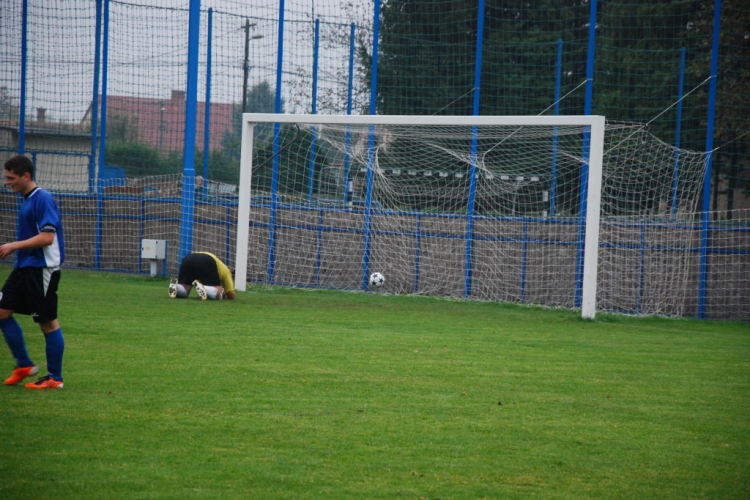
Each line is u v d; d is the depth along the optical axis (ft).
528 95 141.79
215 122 138.51
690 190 101.19
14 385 39.73
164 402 37.14
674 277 98.12
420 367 49.44
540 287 102.27
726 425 36.76
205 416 34.78
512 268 103.35
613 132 106.42
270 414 35.60
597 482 27.66
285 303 87.35
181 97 144.05
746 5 130.11
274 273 111.65
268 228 112.06
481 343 62.13
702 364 55.93
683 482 27.94
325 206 112.78
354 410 37.01
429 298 101.96
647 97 134.92
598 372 50.55
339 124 96.73
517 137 97.19
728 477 28.66
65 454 28.66
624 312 98.27
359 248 109.09
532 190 107.14
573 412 38.45
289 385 42.19
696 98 133.18
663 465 29.99
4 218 124.26
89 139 147.13
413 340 62.03
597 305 99.86
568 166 109.60
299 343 57.52
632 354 59.77
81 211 120.06
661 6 138.00
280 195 113.39
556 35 144.36
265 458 28.96
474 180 104.78
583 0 145.38
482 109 140.56
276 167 111.96
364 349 56.03
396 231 107.76
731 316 97.81
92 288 92.38
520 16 147.54
